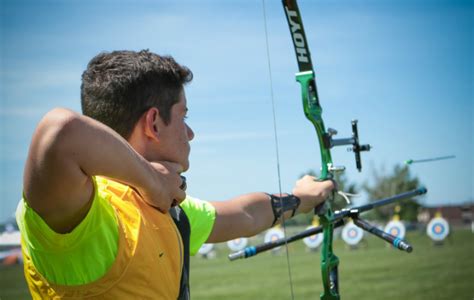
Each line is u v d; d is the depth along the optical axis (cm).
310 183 214
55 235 121
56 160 113
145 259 132
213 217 183
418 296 778
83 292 128
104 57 151
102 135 119
